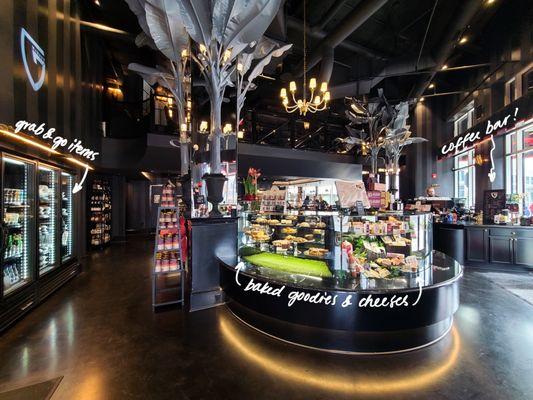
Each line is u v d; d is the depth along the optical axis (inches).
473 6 201.2
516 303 140.6
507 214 220.4
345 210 139.2
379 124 320.5
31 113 142.9
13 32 126.6
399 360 90.8
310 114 467.5
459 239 220.4
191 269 133.8
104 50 333.4
